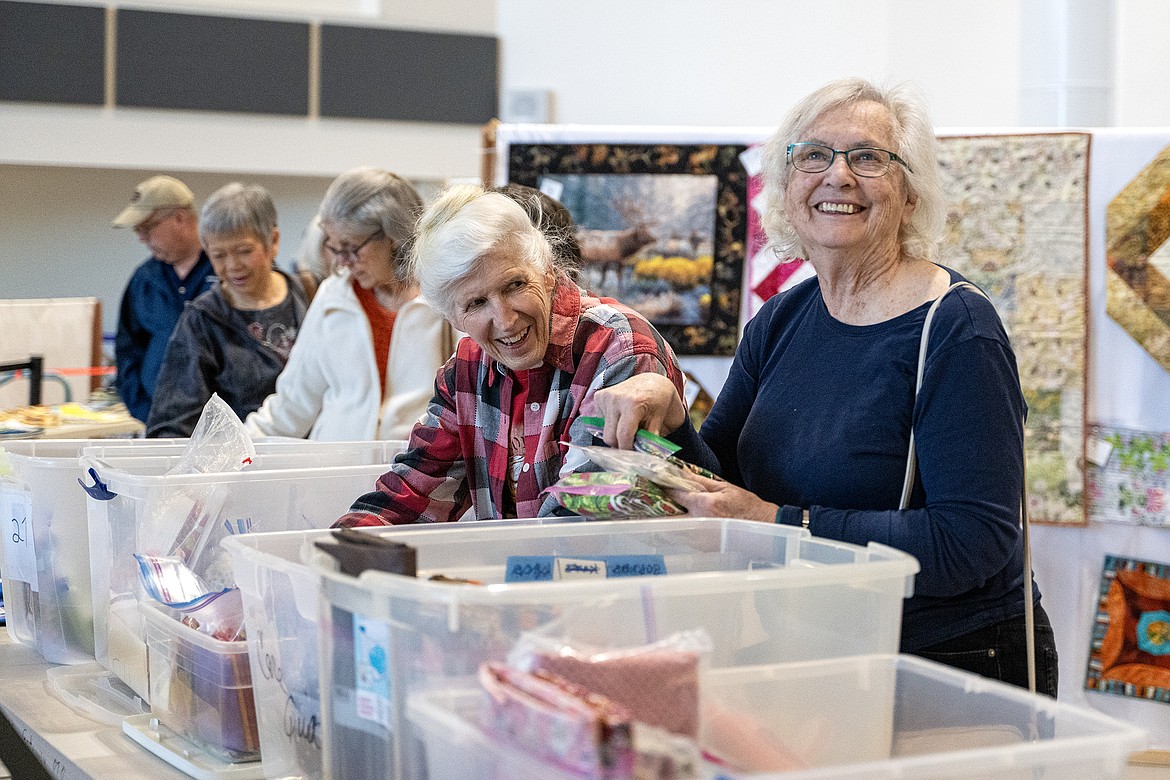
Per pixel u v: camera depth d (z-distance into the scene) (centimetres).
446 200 171
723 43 705
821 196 169
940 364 157
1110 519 305
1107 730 100
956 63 586
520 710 93
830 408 170
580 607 108
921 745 116
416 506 187
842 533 154
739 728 106
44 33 695
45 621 201
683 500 154
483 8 752
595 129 344
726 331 343
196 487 165
